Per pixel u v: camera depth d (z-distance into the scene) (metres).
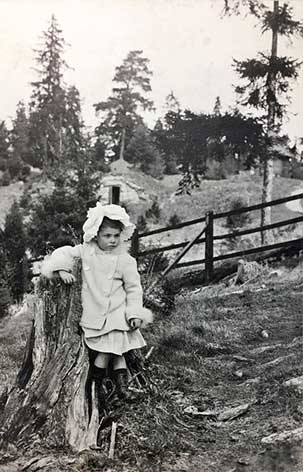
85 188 6.35
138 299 4.32
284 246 6.33
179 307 5.96
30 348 4.34
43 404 4.09
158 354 5.44
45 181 6.38
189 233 6.33
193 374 5.21
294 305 5.79
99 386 4.25
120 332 4.24
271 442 4.29
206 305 5.94
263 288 6.17
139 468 3.99
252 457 4.19
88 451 3.99
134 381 4.47
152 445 4.16
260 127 6.49
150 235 6.32
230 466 4.09
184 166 6.46
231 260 6.33
